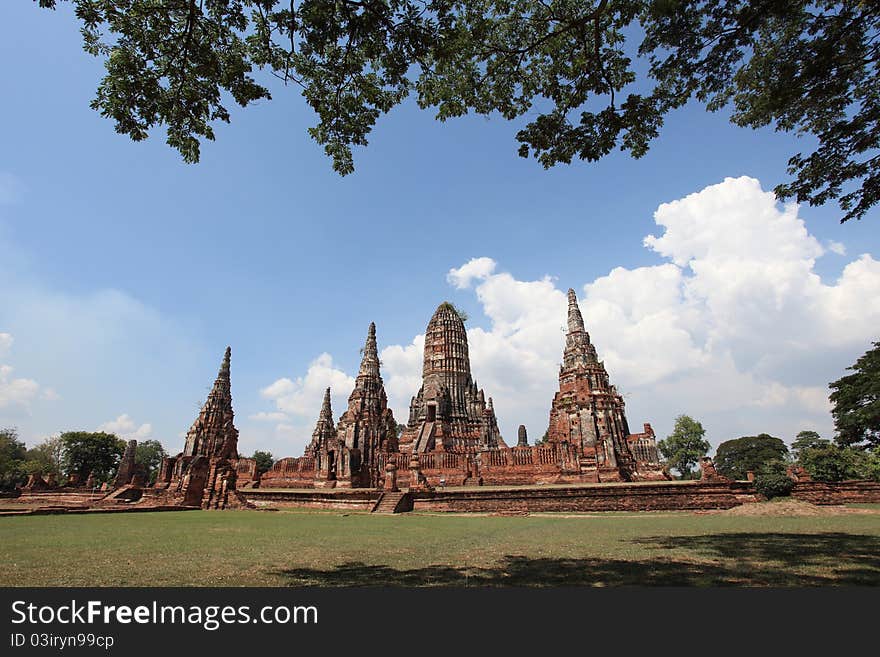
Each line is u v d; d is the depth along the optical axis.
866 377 43.59
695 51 13.72
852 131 13.82
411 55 12.83
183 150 13.77
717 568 10.14
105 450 97.00
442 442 68.25
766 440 86.75
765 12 12.37
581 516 30.22
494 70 15.15
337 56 13.19
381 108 14.73
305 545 15.09
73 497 56.72
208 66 12.30
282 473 64.06
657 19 13.12
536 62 15.37
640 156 15.92
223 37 12.44
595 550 13.47
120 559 11.80
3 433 95.62
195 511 34.84
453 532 19.88
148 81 12.21
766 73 13.98
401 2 11.84
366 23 11.92
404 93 14.95
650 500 32.12
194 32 12.26
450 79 15.35
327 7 11.48
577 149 15.50
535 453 50.25
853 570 9.62
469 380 79.75
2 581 9.10
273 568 10.70
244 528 21.16
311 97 14.26
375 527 22.44
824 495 33.16
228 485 38.59
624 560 11.51
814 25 12.77
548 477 48.25
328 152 15.58
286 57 12.98
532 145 15.51
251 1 11.63
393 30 12.16
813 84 13.80
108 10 11.34
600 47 13.86
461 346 81.19
